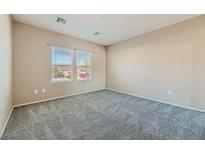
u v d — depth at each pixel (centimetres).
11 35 277
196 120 236
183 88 317
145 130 195
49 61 375
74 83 454
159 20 300
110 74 557
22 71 318
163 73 358
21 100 318
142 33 400
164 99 358
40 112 272
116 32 388
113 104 339
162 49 358
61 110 287
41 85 358
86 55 496
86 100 379
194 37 292
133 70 450
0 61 179
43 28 353
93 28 353
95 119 237
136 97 422
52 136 174
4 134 178
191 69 301
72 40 439
